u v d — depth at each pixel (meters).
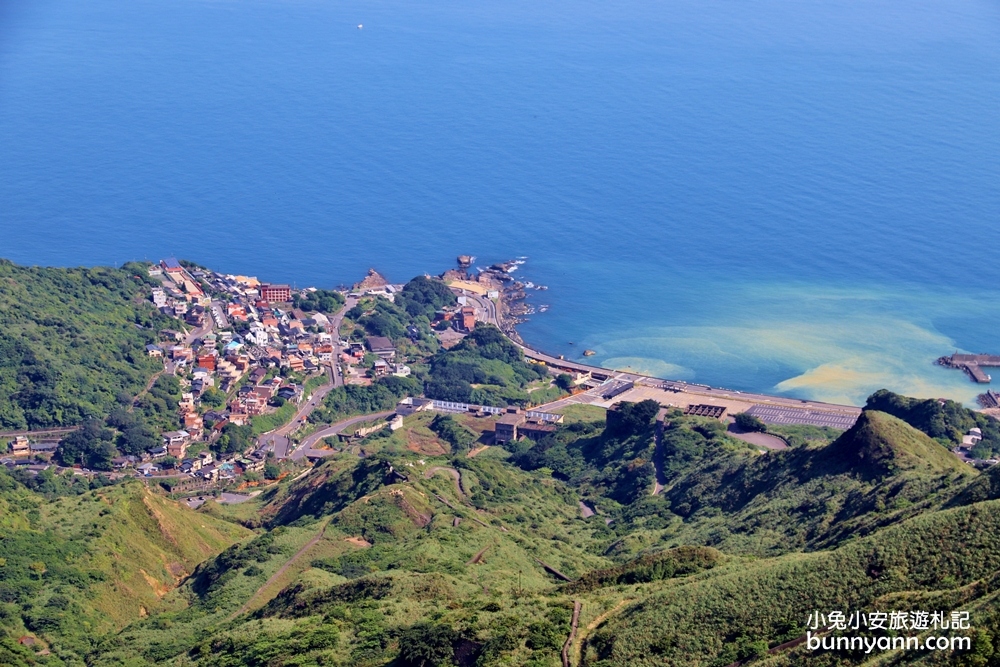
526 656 190.12
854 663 163.38
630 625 191.38
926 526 190.25
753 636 179.62
